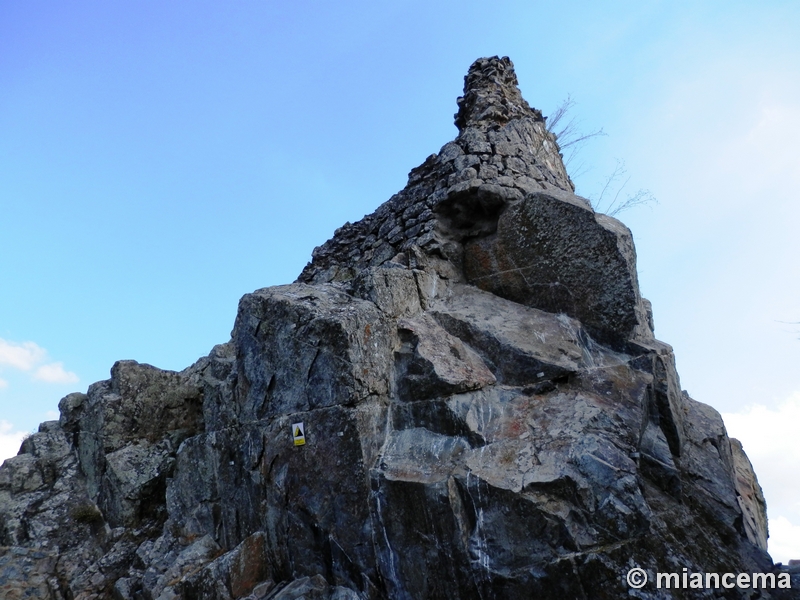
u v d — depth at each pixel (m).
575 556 4.04
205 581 5.46
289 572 5.26
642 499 4.25
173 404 8.51
